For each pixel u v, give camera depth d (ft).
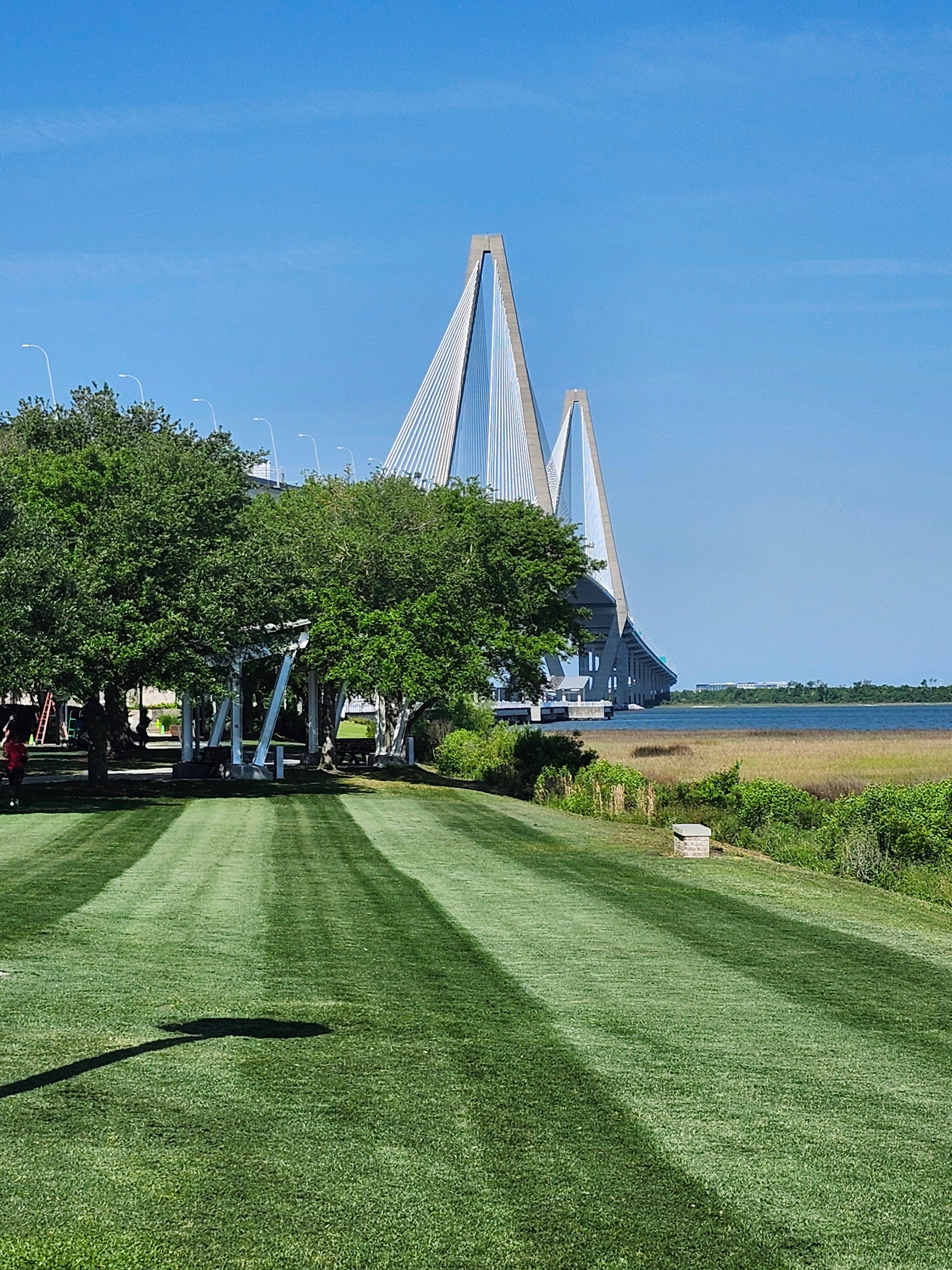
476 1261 24.58
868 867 106.32
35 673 117.08
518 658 198.18
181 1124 31.27
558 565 211.41
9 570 117.91
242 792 146.10
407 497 197.98
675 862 92.02
